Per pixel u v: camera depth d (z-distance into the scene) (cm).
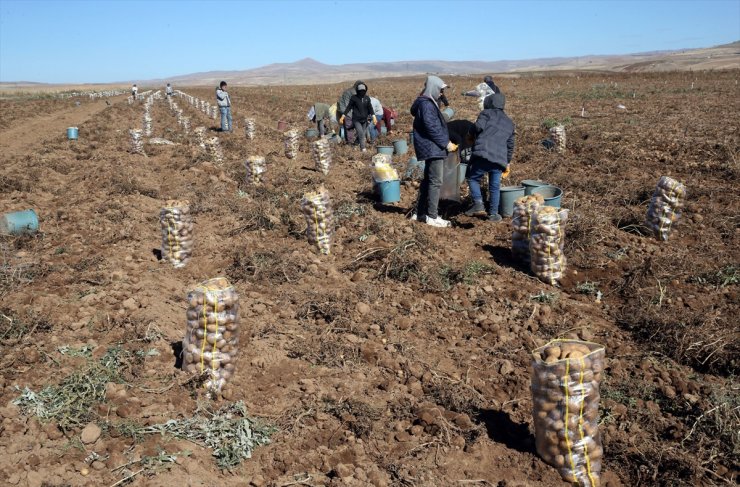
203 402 457
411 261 719
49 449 391
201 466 390
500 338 571
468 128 951
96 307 620
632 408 463
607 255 771
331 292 668
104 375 477
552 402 381
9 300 622
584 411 378
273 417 446
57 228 936
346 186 1230
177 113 3306
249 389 484
